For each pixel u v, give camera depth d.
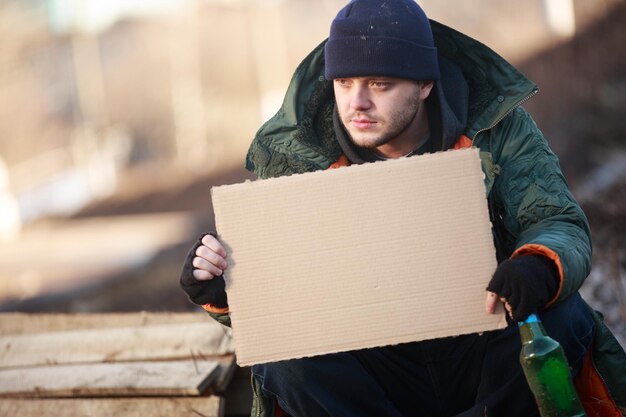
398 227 3.27
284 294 3.27
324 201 3.27
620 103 12.26
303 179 3.28
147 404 4.40
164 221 15.09
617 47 13.72
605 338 3.62
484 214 3.27
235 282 3.28
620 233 6.93
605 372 3.63
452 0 16.36
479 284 3.26
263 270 3.27
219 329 4.76
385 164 3.28
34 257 14.26
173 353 4.68
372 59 3.52
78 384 4.50
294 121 3.87
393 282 3.26
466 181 3.28
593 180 9.88
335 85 3.68
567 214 3.45
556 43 14.40
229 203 3.28
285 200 3.27
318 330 3.26
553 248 3.16
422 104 3.78
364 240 3.26
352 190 3.27
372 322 3.26
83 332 4.97
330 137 3.92
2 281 13.09
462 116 3.76
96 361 4.77
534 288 3.07
